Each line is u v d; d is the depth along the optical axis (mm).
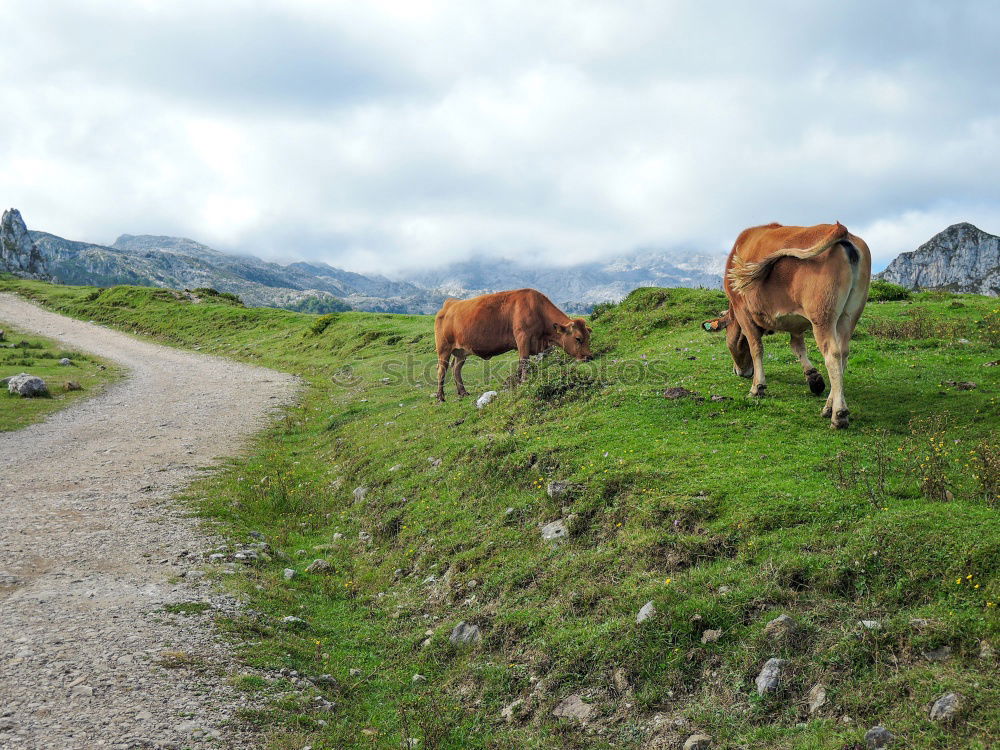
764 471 8039
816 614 5414
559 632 6273
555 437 10766
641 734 5008
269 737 5281
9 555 9016
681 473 8391
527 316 15852
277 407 24000
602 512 8188
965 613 4930
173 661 6219
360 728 5750
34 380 25484
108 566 8789
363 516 11281
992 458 6992
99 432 19312
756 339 11094
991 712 4098
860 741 4219
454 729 5660
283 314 53312
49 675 5816
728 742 4633
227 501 12320
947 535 5672
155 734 5090
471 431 13383
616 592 6520
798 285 9398
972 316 16953
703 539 6863
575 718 5379
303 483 13922
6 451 16578
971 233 171875
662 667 5480
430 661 6789
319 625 7762
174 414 22578
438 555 8930
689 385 12414
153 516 11227
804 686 4883
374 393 23188
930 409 9938
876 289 23266
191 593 7961
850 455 8305
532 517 8820
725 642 5477
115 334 55812
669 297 21984
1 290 83750
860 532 6105
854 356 13648
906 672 4648
